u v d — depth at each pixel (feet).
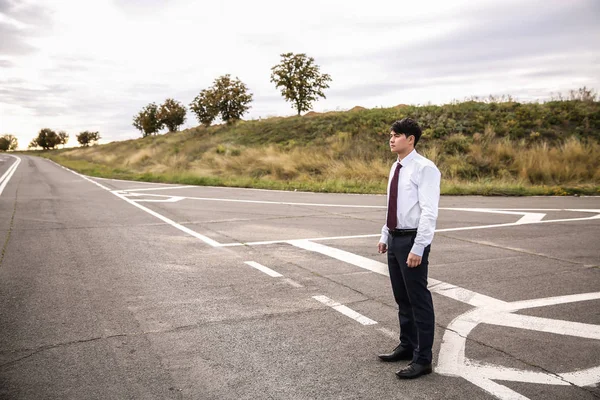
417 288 10.89
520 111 85.40
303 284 18.20
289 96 128.77
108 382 10.65
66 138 404.57
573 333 13.42
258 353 12.14
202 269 20.36
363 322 14.32
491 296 16.74
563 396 9.96
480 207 39.91
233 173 75.82
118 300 16.28
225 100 149.38
